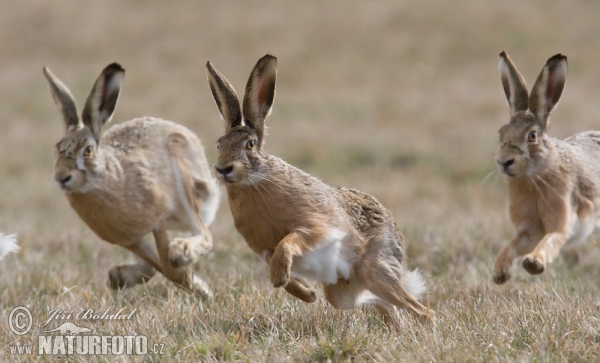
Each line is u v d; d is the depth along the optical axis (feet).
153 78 293.23
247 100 72.43
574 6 354.74
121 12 366.84
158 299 85.25
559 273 95.40
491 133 222.07
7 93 279.90
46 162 208.44
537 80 86.33
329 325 69.41
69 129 86.48
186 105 254.47
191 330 69.92
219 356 63.41
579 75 286.05
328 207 72.69
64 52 327.06
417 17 350.02
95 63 314.96
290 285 74.90
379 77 295.28
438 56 314.55
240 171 69.51
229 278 91.66
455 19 345.72
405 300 73.97
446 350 60.23
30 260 104.53
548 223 85.92
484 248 107.34
